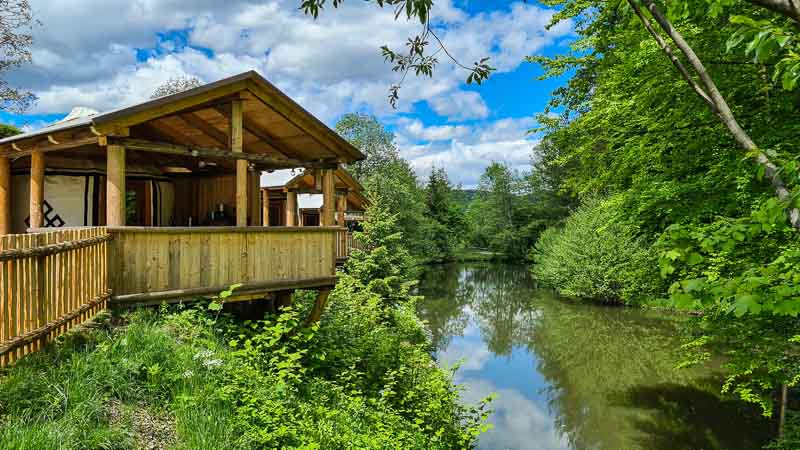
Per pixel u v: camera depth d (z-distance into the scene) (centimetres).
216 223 1281
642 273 1038
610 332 2117
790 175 283
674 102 809
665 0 334
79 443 390
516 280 4022
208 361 586
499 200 5725
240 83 850
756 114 743
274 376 655
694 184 767
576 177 1157
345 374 840
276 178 2003
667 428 1194
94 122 680
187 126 1070
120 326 637
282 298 953
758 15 588
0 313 451
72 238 583
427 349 1619
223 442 461
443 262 5569
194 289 775
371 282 1772
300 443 523
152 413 481
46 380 451
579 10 1033
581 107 1162
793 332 773
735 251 701
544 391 1485
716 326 872
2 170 1028
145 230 724
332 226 1016
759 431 1134
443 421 830
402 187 3525
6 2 1962
